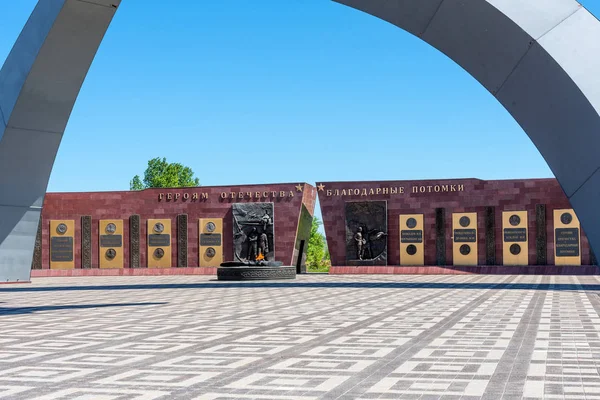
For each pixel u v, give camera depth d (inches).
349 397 207.2
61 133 819.4
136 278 1232.2
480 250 1257.4
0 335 370.6
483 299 597.9
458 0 571.5
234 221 1373.0
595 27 550.9
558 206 1215.6
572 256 1202.0
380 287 811.4
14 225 879.7
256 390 218.2
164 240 1396.4
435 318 440.5
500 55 586.9
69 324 425.7
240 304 577.9
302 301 603.5
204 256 1382.9
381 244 1310.3
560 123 573.6
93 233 1409.9
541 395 207.3
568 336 342.6
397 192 1309.1
